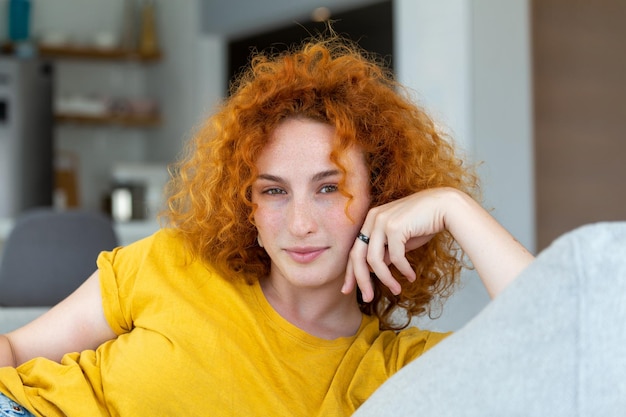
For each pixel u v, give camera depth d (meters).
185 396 1.19
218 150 1.24
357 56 1.36
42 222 3.16
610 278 0.78
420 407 0.86
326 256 1.21
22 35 6.17
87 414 1.20
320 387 1.23
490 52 4.44
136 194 5.64
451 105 4.45
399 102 1.29
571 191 4.66
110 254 1.35
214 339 1.22
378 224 1.19
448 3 4.45
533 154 4.55
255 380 1.20
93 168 6.67
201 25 6.12
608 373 0.77
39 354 1.30
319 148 1.18
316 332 1.28
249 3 5.62
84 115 6.27
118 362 1.23
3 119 5.70
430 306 1.50
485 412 0.81
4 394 1.22
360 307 1.41
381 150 1.25
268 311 1.27
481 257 1.12
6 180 5.68
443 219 1.16
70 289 3.20
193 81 6.21
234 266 1.30
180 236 1.33
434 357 0.88
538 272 0.81
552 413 0.78
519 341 0.81
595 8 4.74
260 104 1.21
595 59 4.75
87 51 6.35
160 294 1.27
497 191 4.42
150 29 6.51
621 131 4.83
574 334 0.77
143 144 6.86
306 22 5.50
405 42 4.66
